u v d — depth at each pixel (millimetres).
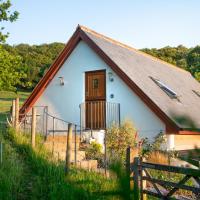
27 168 8930
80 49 17406
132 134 13688
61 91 17906
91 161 10812
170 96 16453
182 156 2867
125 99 15531
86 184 7652
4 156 8797
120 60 16625
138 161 8273
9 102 38656
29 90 53406
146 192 8164
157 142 13820
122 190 5348
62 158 10562
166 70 21891
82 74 17203
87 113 16812
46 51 67812
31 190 7582
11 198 6855
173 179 9914
